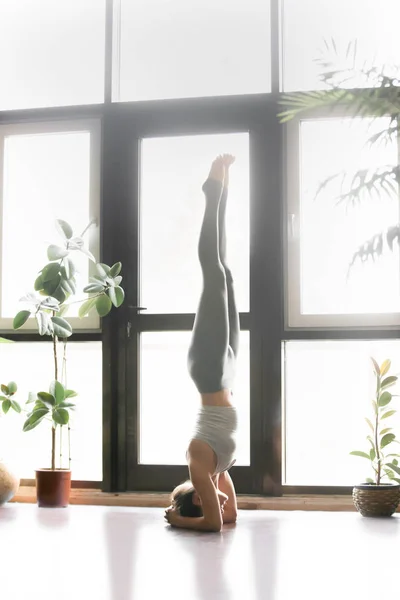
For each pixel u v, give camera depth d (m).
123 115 4.75
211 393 3.76
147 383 4.67
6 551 3.14
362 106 3.43
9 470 4.39
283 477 4.51
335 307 4.52
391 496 4.05
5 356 4.84
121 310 4.67
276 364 4.48
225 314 3.78
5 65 4.89
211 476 3.68
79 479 4.70
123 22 4.82
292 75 4.62
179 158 4.75
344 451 4.48
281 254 4.53
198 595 2.39
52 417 4.29
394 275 4.48
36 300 4.27
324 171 4.58
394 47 4.53
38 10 4.89
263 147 4.61
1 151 4.92
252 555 3.05
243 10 4.70
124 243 4.71
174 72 4.75
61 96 4.84
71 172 4.85
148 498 4.45
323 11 4.61
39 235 4.87
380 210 4.52
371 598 2.36
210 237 3.84
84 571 2.76
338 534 3.53
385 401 4.16
